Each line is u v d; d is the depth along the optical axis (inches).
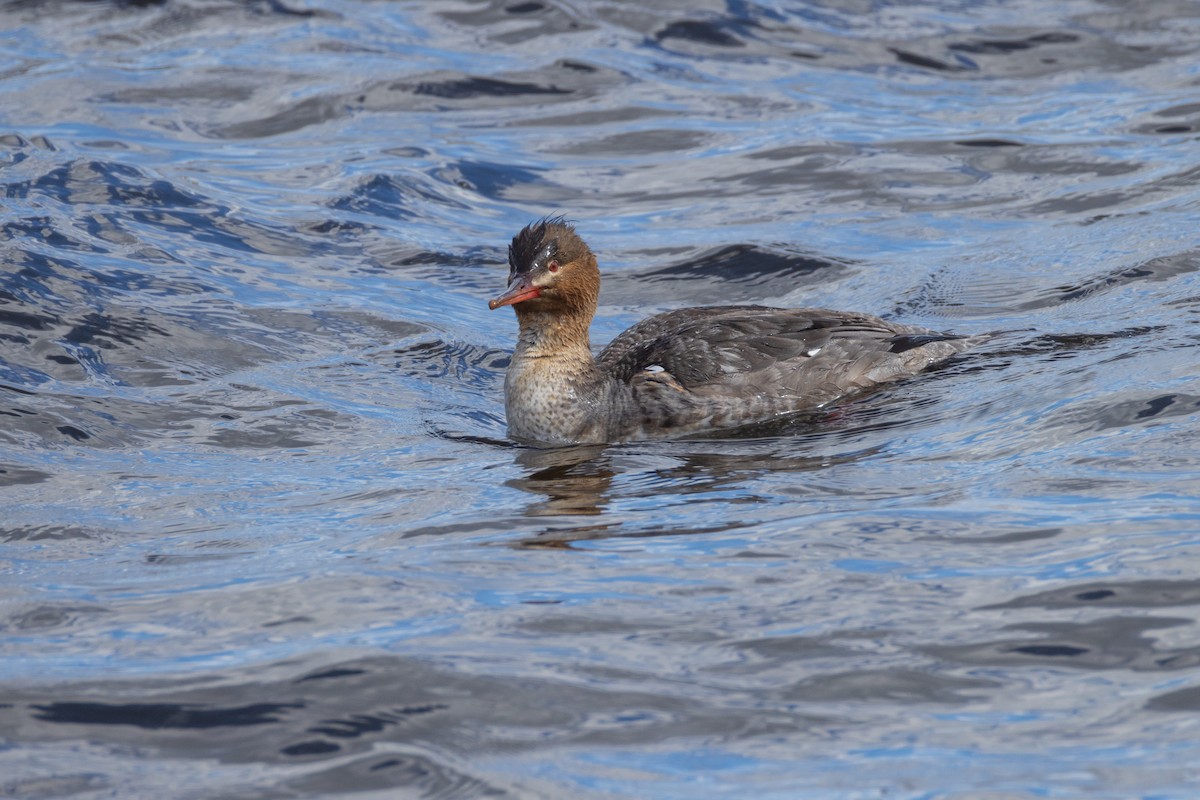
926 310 624.7
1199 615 326.0
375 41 999.6
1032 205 754.2
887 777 270.7
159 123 863.7
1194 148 805.2
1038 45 993.5
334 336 620.7
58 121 848.9
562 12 1043.3
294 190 784.3
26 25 1013.8
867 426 506.3
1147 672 304.3
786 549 378.9
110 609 358.0
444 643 329.7
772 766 276.2
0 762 283.9
